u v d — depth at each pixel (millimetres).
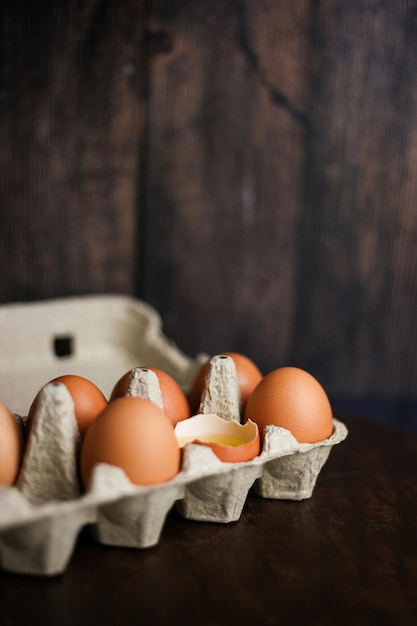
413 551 431
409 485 502
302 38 673
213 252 715
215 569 409
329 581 404
